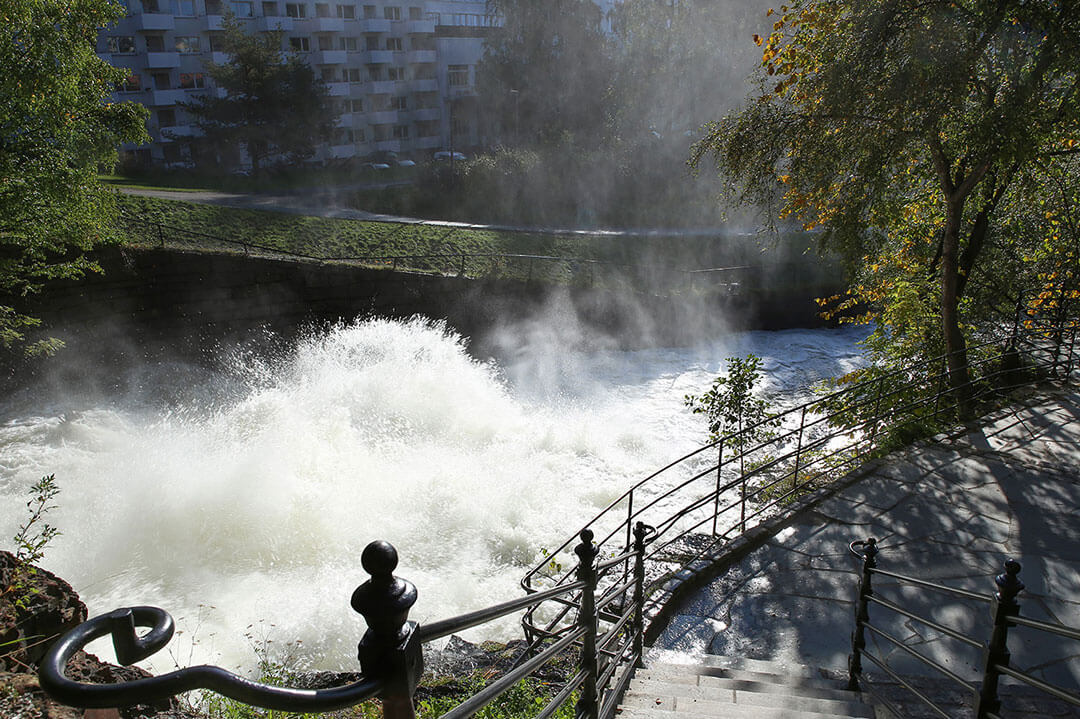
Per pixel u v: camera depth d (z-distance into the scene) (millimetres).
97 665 4297
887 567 7219
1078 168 13719
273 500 13398
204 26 47875
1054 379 12039
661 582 7031
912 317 13930
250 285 23281
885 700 4520
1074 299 13875
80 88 15617
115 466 15297
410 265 26984
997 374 11500
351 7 54156
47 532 5043
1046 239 14875
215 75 40938
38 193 15312
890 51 10625
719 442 8398
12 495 14406
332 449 16078
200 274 22750
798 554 7555
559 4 50125
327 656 9930
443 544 12859
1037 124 10531
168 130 47500
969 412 10961
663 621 6625
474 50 59750
